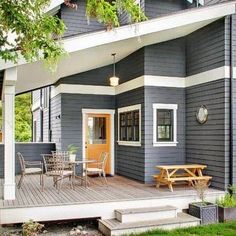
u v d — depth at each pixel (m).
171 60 8.98
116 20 4.64
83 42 7.05
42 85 11.39
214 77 7.87
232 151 7.48
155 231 5.97
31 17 4.65
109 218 6.56
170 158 8.92
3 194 6.96
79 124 10.55
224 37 7.55
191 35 8.81
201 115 8.34
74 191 7.59
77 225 6.80
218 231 5.94
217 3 7.85
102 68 10.83
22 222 6.13
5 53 4.16
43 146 11.23
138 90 9.07
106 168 10.83
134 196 6.96
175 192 7.39
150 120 8.73
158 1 9.52
